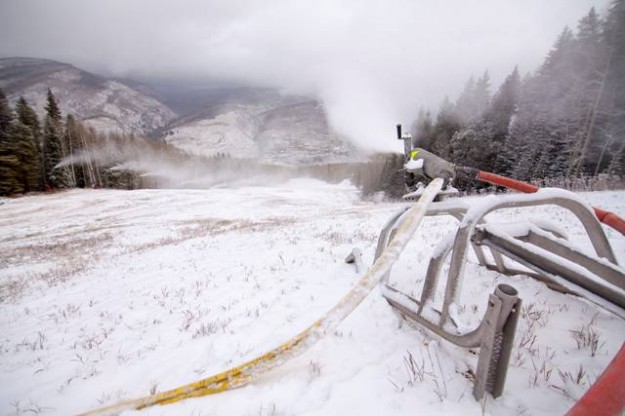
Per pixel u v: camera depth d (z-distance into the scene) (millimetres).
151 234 18688
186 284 6094
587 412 1154
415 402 2047
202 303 4785
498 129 35406
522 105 32750
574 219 9148
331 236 9070
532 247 2139
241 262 7191
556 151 28266
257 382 2420
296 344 2070
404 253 5633
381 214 16641
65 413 2633
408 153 3088
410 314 2631
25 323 5582
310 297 4219
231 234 13203
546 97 30078
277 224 16281
